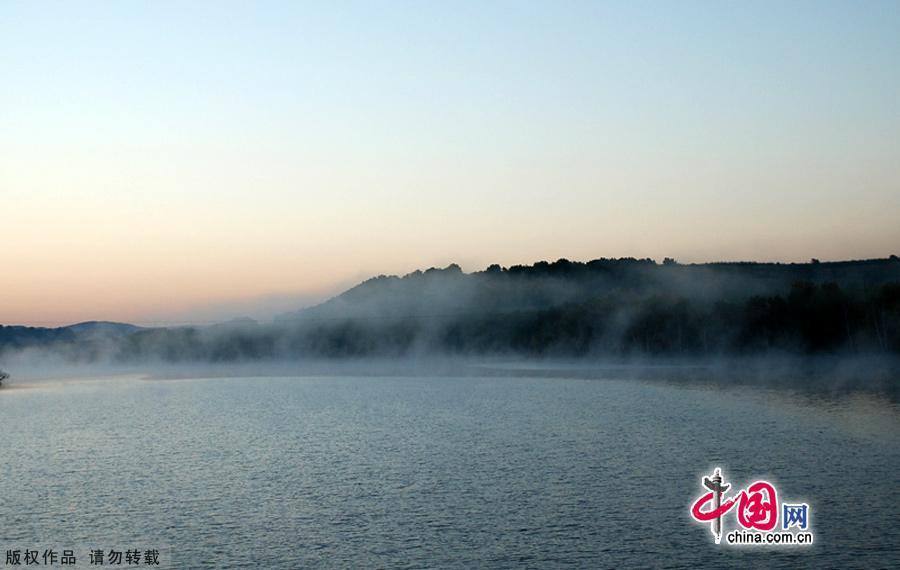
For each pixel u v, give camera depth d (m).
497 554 40.03
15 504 53.12
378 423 95.50
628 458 63.97
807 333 180.88
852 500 48.12
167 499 53.81
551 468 60.75
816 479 53.84
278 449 75.69
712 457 63.12
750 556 39.00
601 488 53.44
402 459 67.44
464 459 66.25
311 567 38.88
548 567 38.03
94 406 133.25
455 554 40.12
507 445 73.38
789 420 82.44
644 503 49.19
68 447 80.62
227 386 179.38
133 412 120.00
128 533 45.56
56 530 46.53
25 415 118.94
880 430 73.31
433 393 138.62
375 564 39.00
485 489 54.06
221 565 39.62
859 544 40.09
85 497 54.94
